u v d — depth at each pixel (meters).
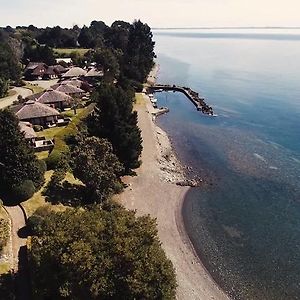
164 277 35.50
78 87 116.38
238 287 46.94
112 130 68.81
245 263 51.19
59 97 99.12
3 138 55.78
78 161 58.44
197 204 65.56
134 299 33.97
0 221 47.88
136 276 33.72
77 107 101.69
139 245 35.94
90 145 59.62
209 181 74.19
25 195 56.00
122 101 71.25
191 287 46.38
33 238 40.44
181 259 51.50
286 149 89.44
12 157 56.31
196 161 83.88
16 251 46.00
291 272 49.50
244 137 98.44
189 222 60.25
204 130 105.00
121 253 34.59
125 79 123.94
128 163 70.44
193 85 168.62
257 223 60.12
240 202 66.31
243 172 77.94
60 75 149.75
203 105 127.81
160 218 60.59
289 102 132.25
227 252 53.31
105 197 60.00
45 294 36.59
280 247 54.34
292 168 79.06
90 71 139.62
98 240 35.97
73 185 63.38
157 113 120.06
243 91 152.62
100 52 146.62
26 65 163.88
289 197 67.75
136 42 184.88
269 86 161.12
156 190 69.06
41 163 63.12
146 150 85.81
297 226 59.19
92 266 34.19
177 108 129.25
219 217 61.81
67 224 37.62
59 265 35.09
